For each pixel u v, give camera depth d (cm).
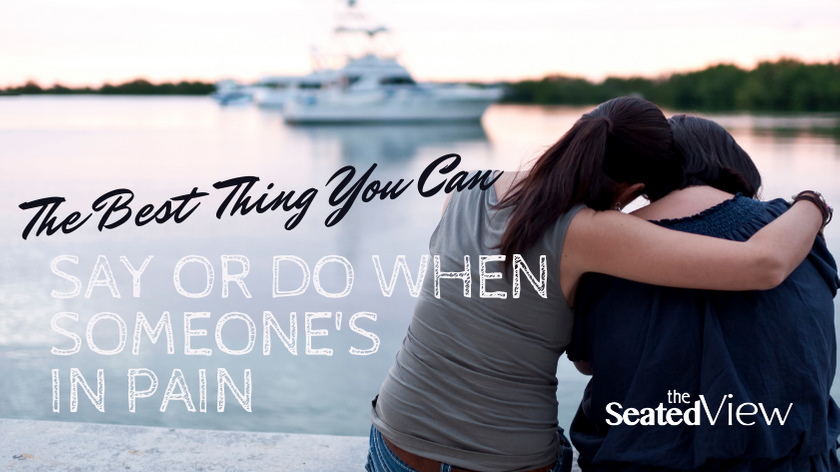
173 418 649
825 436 145
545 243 145
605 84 9031
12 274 1294
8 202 2667
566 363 742
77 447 212
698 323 147
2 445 212
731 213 152
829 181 2577
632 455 149
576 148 145
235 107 13438
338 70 7594
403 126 7500
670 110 6881
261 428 638
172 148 5916
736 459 146
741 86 6494
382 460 161
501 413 151
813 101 6297
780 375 143
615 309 151
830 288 159
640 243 140
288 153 5478
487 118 9519
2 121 10956
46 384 723
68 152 5328
